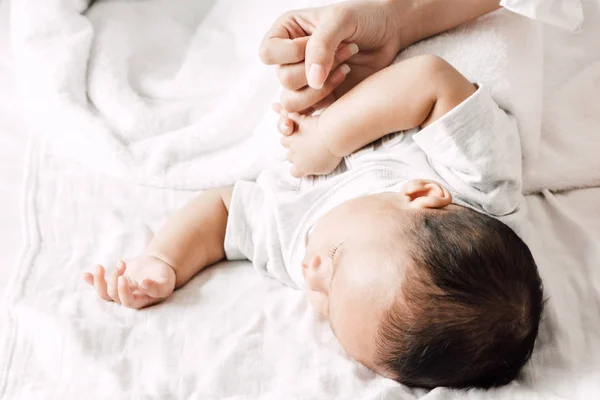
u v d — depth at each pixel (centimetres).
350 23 90
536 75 99
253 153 113
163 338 89
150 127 118
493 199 91
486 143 88
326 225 89
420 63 90
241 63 125
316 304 89
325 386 82
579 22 96
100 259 101
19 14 123
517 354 79
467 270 77
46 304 93
